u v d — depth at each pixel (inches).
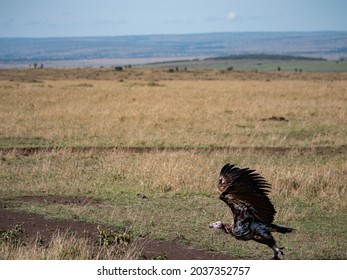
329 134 3346.5
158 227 1588.3
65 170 2290.8
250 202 1047.0
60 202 1866.4
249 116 4128.9
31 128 3432.6
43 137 3157.0
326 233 1573.6
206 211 1764.3
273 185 1999.3
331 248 1441.9
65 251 1321.4
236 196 1035.9
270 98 5762.8
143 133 3245.6
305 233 1568.7
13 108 4461.1
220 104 5002.5
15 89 6565.0
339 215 1749.5
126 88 7126.0
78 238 1473.9
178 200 1898.4
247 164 2405.3
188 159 2456.9
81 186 2058.3
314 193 1940.2
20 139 3097.9
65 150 2667.3
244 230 1075.9
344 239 1524.4
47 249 1334.9
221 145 2952.8
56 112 4180.6
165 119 3878.0
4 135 3198.8
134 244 1435.8
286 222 1669.5
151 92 6387.8
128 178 2162.9
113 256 1337.4
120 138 3127.5
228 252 1402.6
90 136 3189.0
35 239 1455.5
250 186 1024.9
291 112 4377.5
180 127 3545.8
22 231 1517.0
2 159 2534.5
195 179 2090.3
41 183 2089.1
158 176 2126.0
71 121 3745.1
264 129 3506.4
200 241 1473.9
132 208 1793.8
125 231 1519.4
